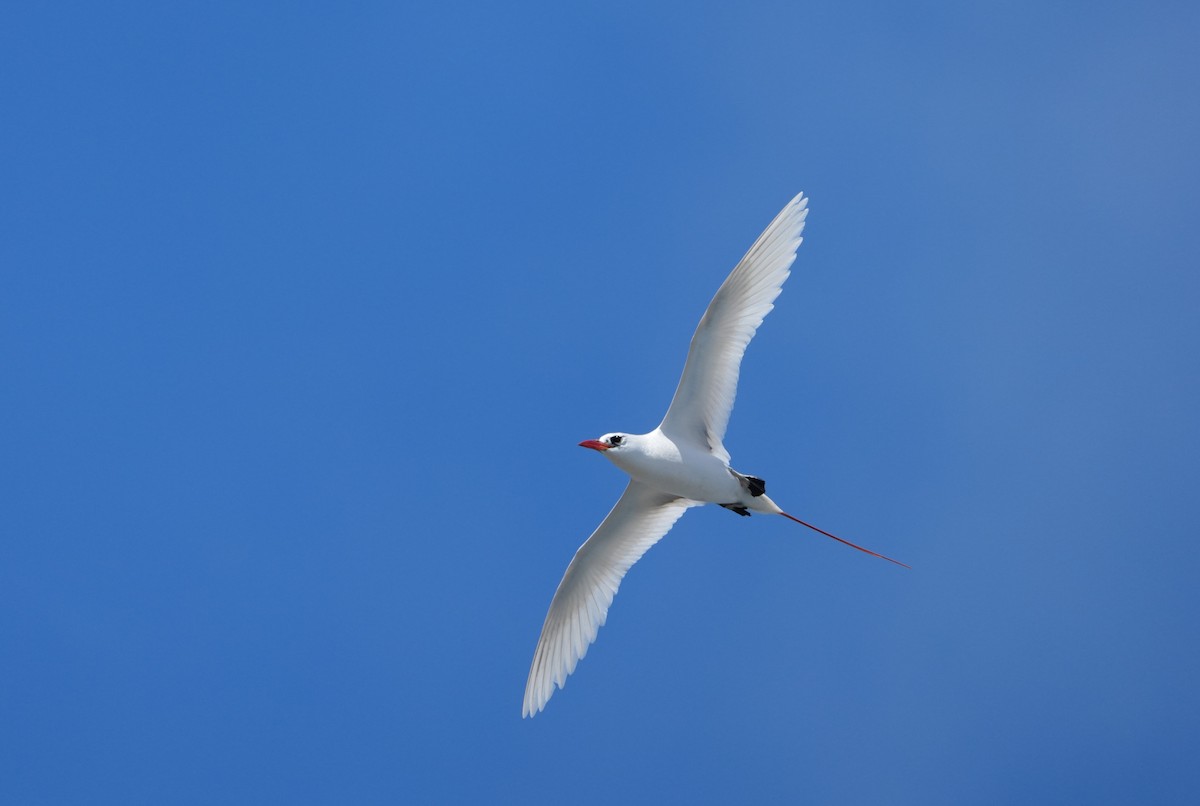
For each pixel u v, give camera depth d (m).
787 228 17.52
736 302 17.34
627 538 19.00
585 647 19.03
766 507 18.00
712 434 17.72
